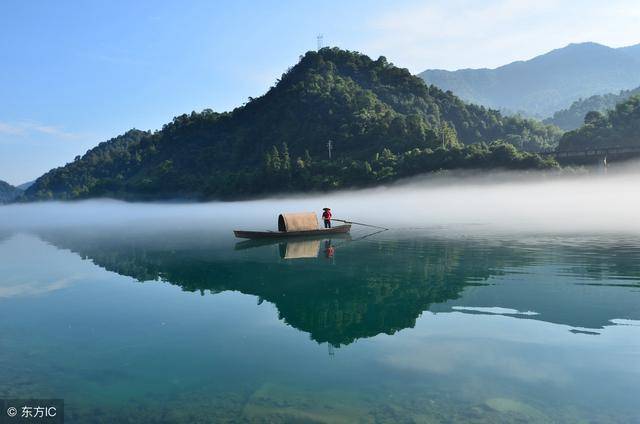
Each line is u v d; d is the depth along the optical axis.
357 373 10.20
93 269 25.67
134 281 21.83
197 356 11.60
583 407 8.36
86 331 13.95
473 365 10.30
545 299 15.39
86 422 8.57
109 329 14.11
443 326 13.09
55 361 11.56
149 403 9.22
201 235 45.22
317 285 19.38
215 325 14.23
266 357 11.38
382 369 10.33
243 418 8.43
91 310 16.45
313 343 12.31
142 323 14.66
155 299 17.94
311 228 38.72
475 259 23.72
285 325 14.01
